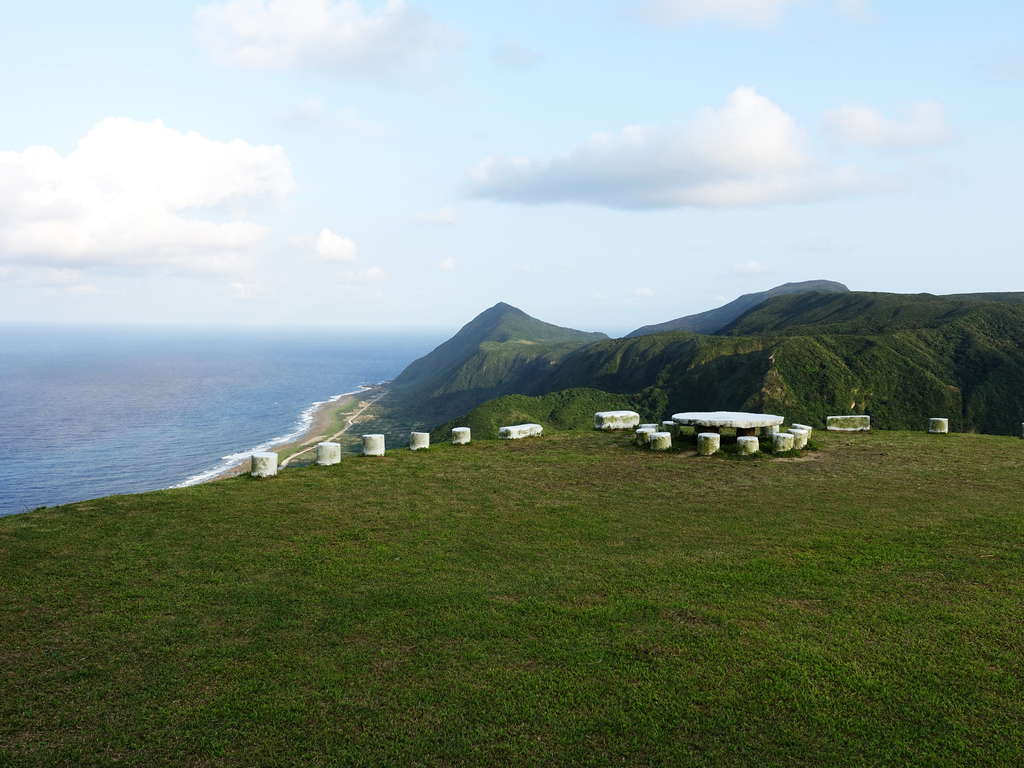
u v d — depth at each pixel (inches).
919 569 497.4
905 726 304.7
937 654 367.9
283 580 486.9
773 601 441.4
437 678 347.6
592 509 687.1
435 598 451.8
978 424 3853.3
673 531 606.9
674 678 345.4
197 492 760.3
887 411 4001.0
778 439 964.6
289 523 636.1
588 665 359.6
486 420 3553.2
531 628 404.8
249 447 4891.7
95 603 445.1
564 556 540.1
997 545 550.9
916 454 967.0
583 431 1235.2
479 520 647.8
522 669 356.2
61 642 390.0
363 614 426.6
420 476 845.8
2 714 317.4
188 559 532.7
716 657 366.9
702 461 931.3
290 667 360.2
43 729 305.6
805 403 3986.2
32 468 4244.6
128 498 733.3
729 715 313.4
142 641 390.6
